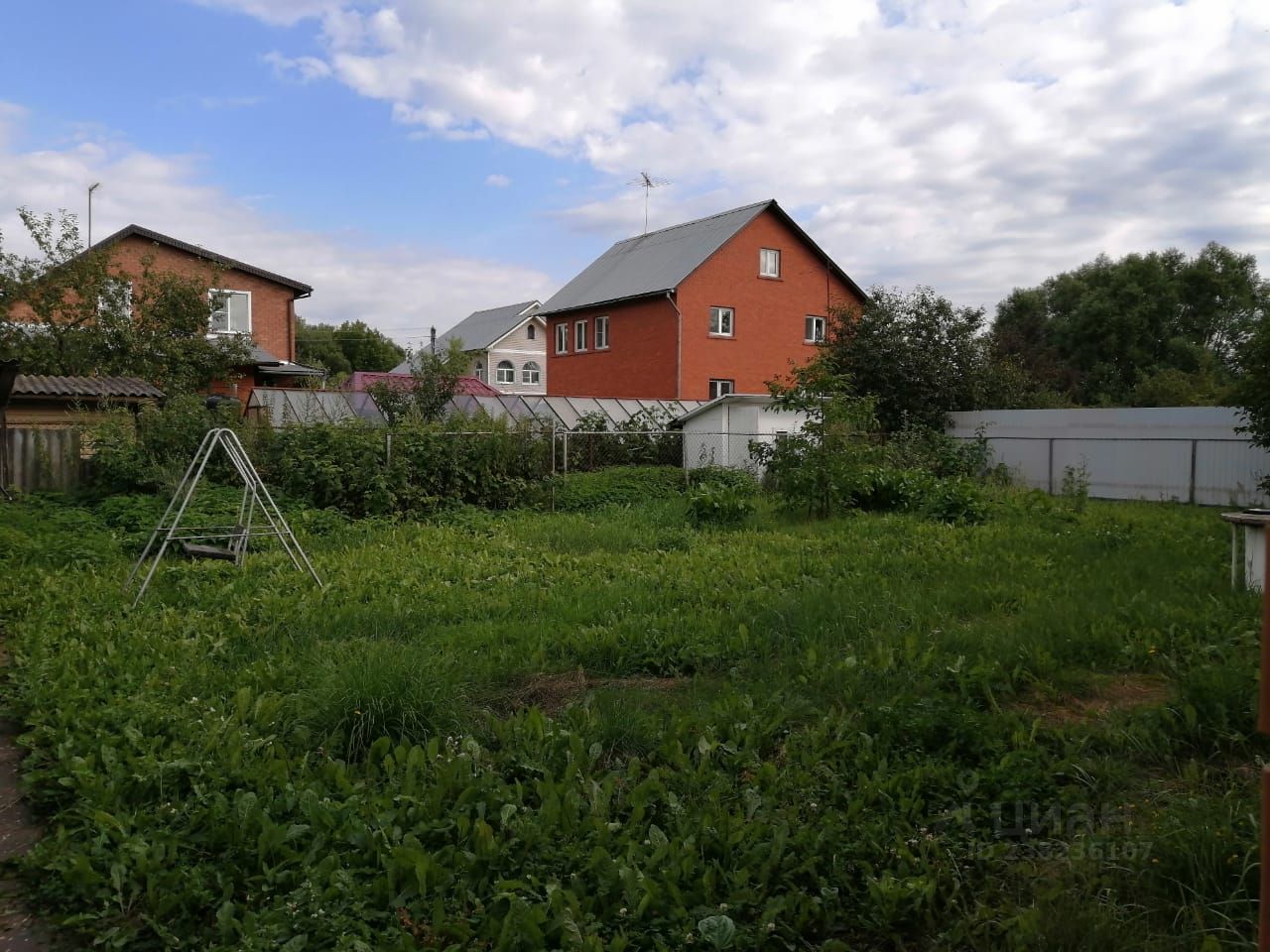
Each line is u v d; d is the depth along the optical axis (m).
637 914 3.11
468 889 3.26
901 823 3.77
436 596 8.28
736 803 3.97
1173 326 45.69
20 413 17.08
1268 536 3.09
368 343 75.25
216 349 24.09
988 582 8.68
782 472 15.21
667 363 32.78
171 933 3.06
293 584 8.76
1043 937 2.96
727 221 34.66
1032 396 27.94
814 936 3.21
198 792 3.88
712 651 6.32
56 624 6.93
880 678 5.59
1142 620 6.87
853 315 26.22
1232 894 3.08
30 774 4.11
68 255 22.48
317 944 2.95
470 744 4.44
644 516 14.52
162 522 8.36
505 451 16.05
